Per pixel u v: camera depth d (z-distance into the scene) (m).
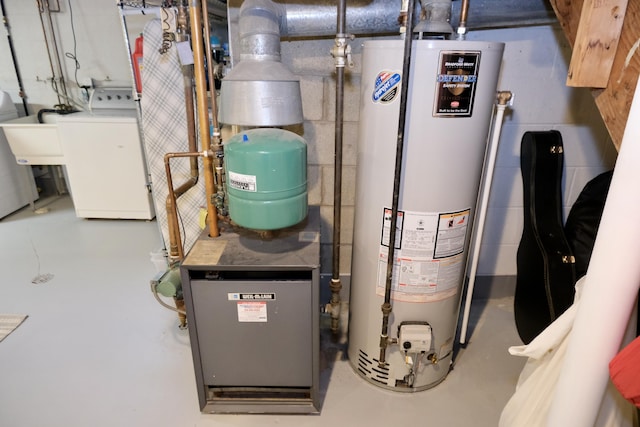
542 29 1.67
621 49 0.96
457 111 1.17
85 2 3.28
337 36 1.26
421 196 1.27
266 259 1.25
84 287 2.29
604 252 0.80
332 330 1.81
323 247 2.08
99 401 1.51
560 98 1.79
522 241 1.91
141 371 1.66
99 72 3.50
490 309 2.12
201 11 1.47
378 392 1.58
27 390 1.55
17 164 3.43
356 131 1.84
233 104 1.32
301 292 1.26
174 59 1.80
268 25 1.30
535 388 1.16
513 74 1.75
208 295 1.26
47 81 3.54
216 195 1.37
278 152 1.13
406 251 1.35
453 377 1.66
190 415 1.46
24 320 1.98
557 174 1.78
